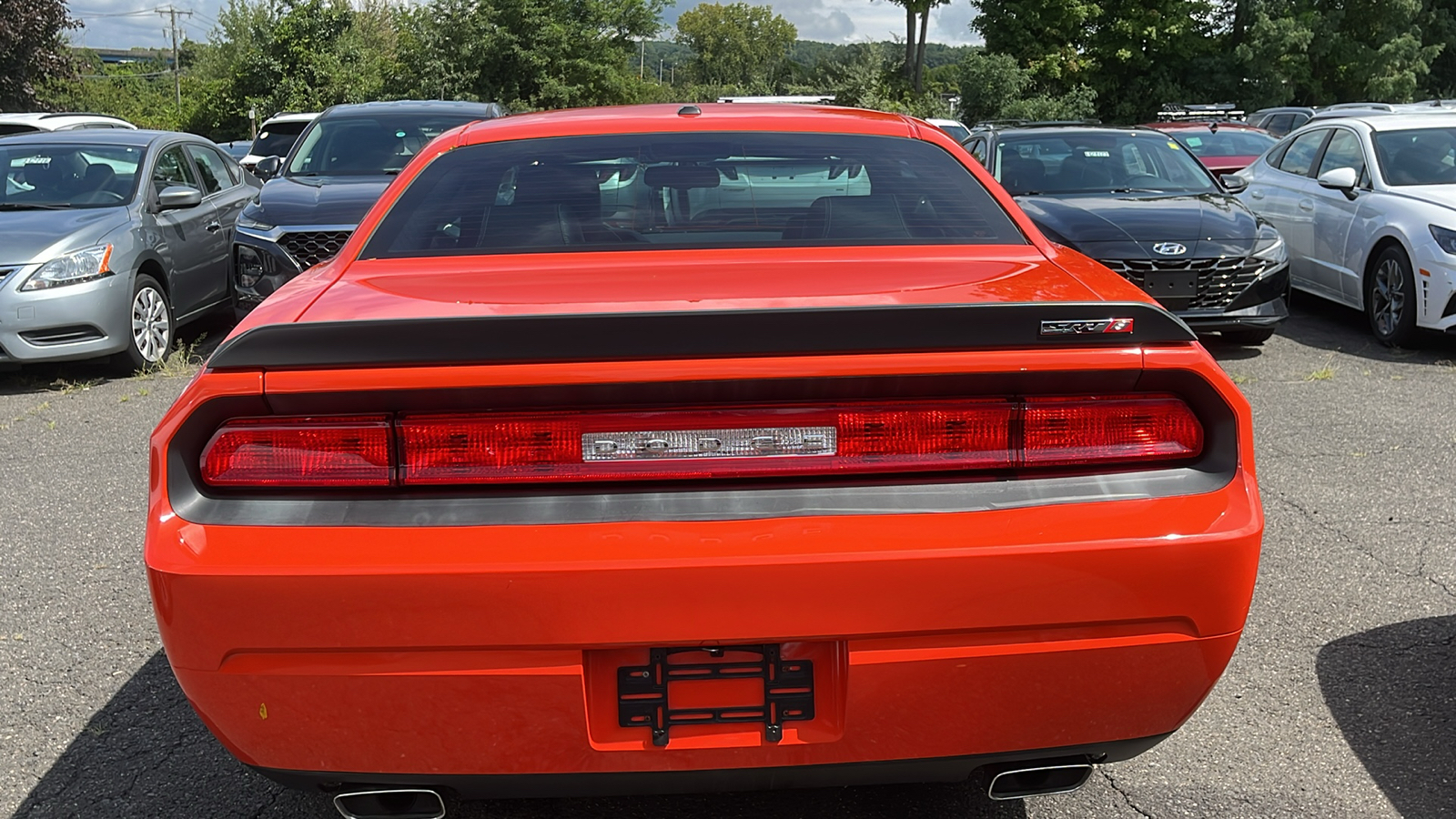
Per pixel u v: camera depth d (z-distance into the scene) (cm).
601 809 260
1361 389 657
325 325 187
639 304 208
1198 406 200
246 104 4291
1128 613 193
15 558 421
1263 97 4503
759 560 185
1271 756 275
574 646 187
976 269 240
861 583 187
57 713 305
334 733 192
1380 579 380
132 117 5575
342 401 190
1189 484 198
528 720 190
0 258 714
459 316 196
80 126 1423
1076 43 4594
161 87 7488
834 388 191
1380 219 790
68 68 3253
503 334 187
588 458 192
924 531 189
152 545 189
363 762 194
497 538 186
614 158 295
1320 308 956
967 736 197
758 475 193
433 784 197
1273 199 958
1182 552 192
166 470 191
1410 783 262
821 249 257
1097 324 194
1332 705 299
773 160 294
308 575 184
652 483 193
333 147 915
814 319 190
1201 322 734
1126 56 4453
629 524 188
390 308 211
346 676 188
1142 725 203
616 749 193
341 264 259
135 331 767
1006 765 207
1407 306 757
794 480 195
